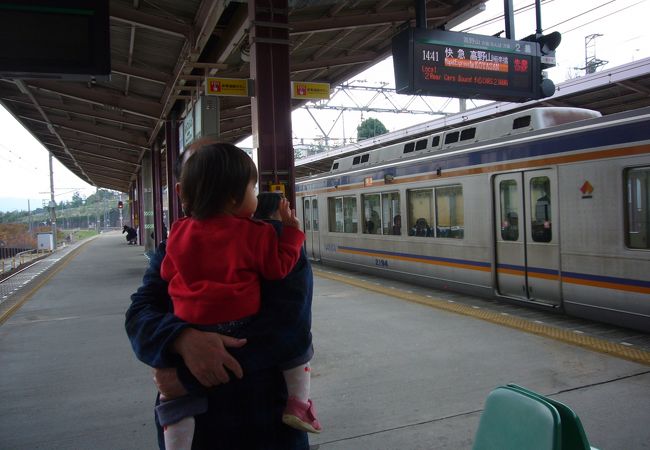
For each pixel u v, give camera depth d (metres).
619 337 6.46
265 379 1.58
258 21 6.57
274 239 1.58
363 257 12.93
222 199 1.58
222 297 1.48
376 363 5.66
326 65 11.66
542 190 7.54
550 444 1.52
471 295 9.45
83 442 4.01
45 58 5.02
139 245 33.28
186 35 9.07
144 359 1.51
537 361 5.49
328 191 14.80
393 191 11.47
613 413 4.15
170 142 16.11
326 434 3.97
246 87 6.57
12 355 6.64
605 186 6.52
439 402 4.52
